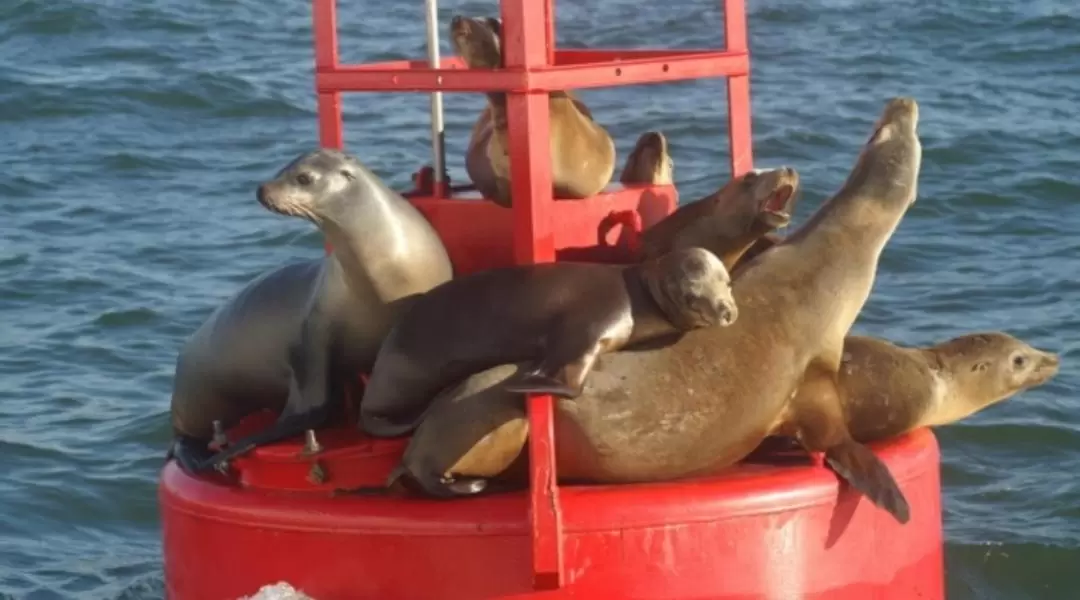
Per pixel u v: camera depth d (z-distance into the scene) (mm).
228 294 14141
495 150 6848
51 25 24484
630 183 7516
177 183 17766
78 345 12961
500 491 6410
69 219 16484
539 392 5992
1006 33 25281
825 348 6574
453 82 6602
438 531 6234
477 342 6367
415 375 6461
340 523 6336
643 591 6246
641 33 24203
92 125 19922
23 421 11438
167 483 6988
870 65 23312
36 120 20219
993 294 13781
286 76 22125
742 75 7199
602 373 6301
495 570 6223
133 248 15438
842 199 6703
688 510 6254
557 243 6809
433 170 7438
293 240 15555
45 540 9734
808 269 6590
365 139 17922
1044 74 22828
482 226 6973
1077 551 9031
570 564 6207
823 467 6539
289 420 6766
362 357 6789
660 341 6352
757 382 6398
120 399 11844
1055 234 15500
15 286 14383
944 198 16484
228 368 7062
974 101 21047
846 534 6531
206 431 7320
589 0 27609
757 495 6336
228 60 22984
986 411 11195
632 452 6328
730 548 6309
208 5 26391
